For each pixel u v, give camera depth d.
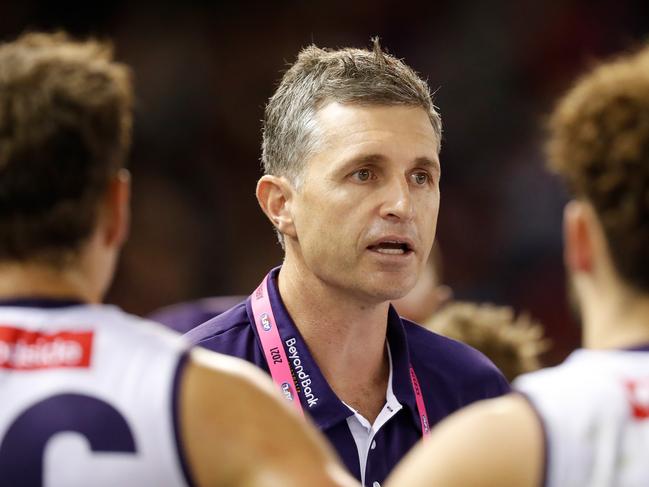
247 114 39.94
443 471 4.85
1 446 5.01
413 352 8.44
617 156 4.97
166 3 40.06
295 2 41.22
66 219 5.22
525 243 37.09
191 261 36.94
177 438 5.02
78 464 4.97
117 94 5.41
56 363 5.16
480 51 40.53
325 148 7.54
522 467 4.74
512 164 38.91
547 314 36.16
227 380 5.21
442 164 39.06
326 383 7.82
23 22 38.50
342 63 7.72
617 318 5.14
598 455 4.75
